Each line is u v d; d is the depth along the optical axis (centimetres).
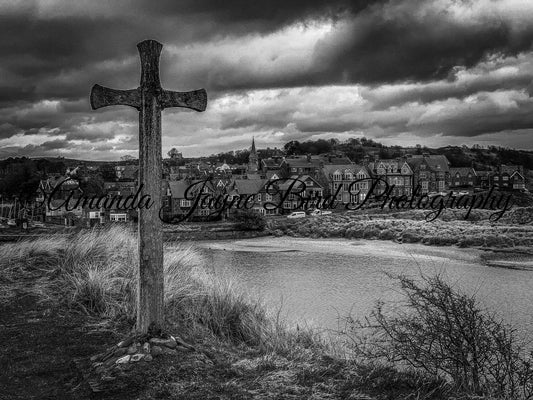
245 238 7281
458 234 5944
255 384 600
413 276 3356
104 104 700
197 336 785
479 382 606
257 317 909
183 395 570
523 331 1672
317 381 612
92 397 572
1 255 1153
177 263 1130
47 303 907
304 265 4106
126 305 877
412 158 12200
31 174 8206
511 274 3531
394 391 579
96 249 1212
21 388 600
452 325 623
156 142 718
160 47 727
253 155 14512
